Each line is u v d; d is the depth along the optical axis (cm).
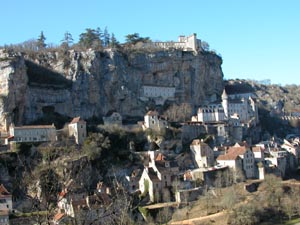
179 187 18562
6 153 19025
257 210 15612
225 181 19438
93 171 19400
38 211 3597
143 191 18612
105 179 19562
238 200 16750
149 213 15675
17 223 11662
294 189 18138
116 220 4100
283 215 16075
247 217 15112
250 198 17012
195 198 17925
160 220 14375
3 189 14488
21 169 16100
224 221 15025
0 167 18138
